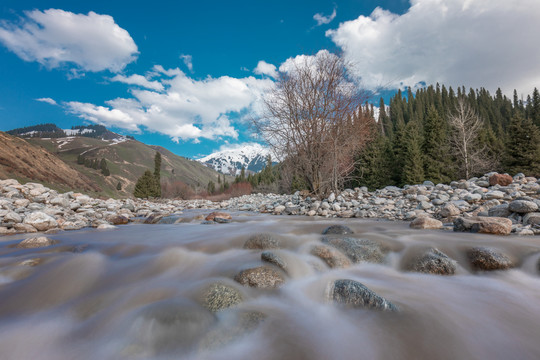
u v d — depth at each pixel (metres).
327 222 7.57
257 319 2.47
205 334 2.27
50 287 3.28
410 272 3.70
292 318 2.52
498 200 8.51
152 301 2.85
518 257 3.81
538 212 6.01
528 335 2.23
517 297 2.93
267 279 3.17
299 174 13.51
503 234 5.00
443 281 3.38
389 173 25.33
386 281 3.40
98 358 2.10
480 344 2.11
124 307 2.76
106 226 7.55
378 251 4.18
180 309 2.55
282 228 6.30
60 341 2.32
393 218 8.38
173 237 5.68
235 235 5.46
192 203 23.36
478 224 5.25
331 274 3.65
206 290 2.91
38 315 2.72
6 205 8.73
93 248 4.71
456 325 2.35
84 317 2.65
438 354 1.99
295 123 11.93
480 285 3.25
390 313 2.47
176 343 2.19
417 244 4.33
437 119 24.38
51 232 6.75
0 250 4.67
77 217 8.92
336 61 11.59
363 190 13.62
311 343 2.14
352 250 4.19
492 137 29.50
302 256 4.09
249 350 2.08
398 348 2.06
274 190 33.75
